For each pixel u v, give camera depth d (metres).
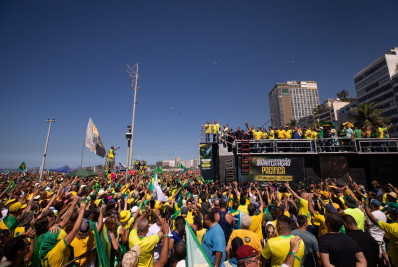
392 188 8.09
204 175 16.58
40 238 3.12
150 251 3.47
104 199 7.07
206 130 17.19
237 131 15.65
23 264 2.67
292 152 13.96
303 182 13.73
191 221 5.49
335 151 14.54
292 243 2.64
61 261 3.00
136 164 27.16
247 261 2.52
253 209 5.16
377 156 14.02
